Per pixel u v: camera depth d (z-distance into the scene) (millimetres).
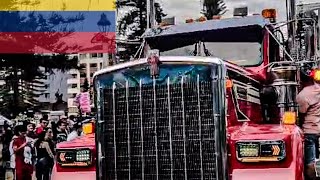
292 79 9422
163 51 10992
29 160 16172
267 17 10742
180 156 7379
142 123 7508
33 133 16453
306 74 9891
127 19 21766
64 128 17281
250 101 9023
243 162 7227
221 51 10547
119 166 7605
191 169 7344
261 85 9656
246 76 8938
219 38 10602
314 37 10852
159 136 7449
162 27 11109
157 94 7445
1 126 19938
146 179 7508
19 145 16172
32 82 28344
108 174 7652
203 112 7293
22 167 16141
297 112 9430
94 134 7965
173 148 7402
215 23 10617
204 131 7293
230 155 7277
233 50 10500
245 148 7219
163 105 7430
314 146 9195
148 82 7480
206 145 7281
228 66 8148
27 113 25984
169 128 7410
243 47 10469
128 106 7562
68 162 7832
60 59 26734
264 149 7195
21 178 16172
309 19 10883
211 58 7293
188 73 7344
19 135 16281
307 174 8602
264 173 7191
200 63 7297
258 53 10367
